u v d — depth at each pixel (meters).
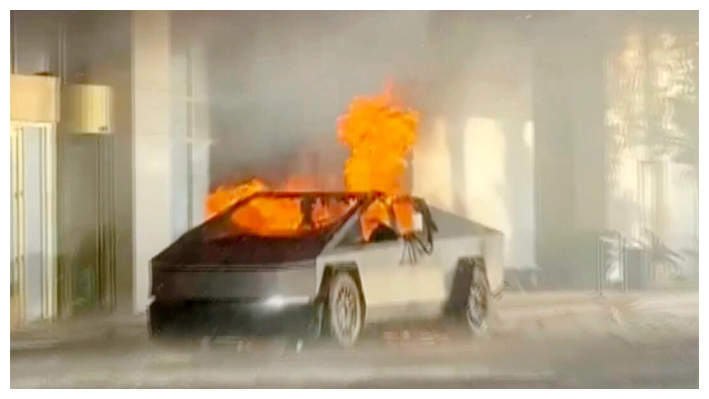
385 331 22.50
